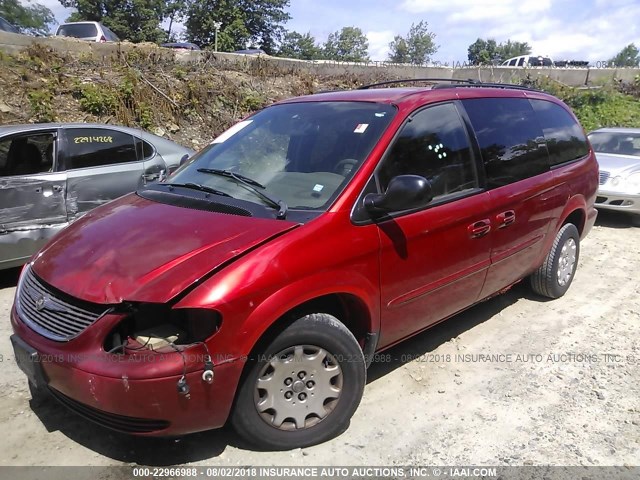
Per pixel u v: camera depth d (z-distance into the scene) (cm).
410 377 371
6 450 288
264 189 319
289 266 263
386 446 299
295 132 361
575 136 514
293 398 283
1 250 511
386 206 294
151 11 4416
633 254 698
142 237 279
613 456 294
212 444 294
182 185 346
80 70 1132
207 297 242
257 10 4459
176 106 1133
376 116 343
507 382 367
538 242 450
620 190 841
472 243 365
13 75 1028
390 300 317
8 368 373
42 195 537
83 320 252
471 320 470
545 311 493
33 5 3158
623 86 1945
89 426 309
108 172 588
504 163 402
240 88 1277
